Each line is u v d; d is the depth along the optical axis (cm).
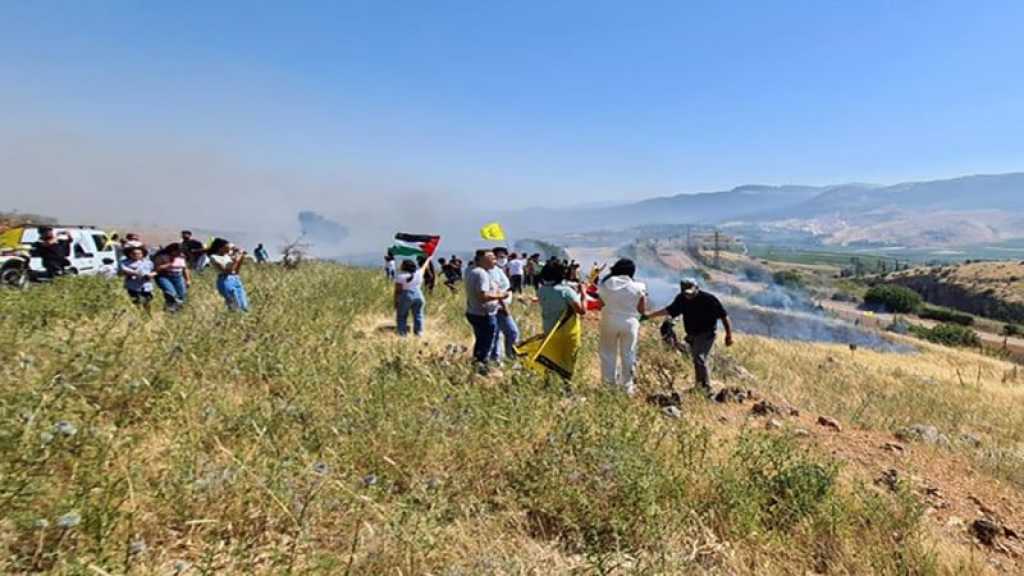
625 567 303
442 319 1208
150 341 505
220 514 287
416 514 299
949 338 4788
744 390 748
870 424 747
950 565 354
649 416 505
